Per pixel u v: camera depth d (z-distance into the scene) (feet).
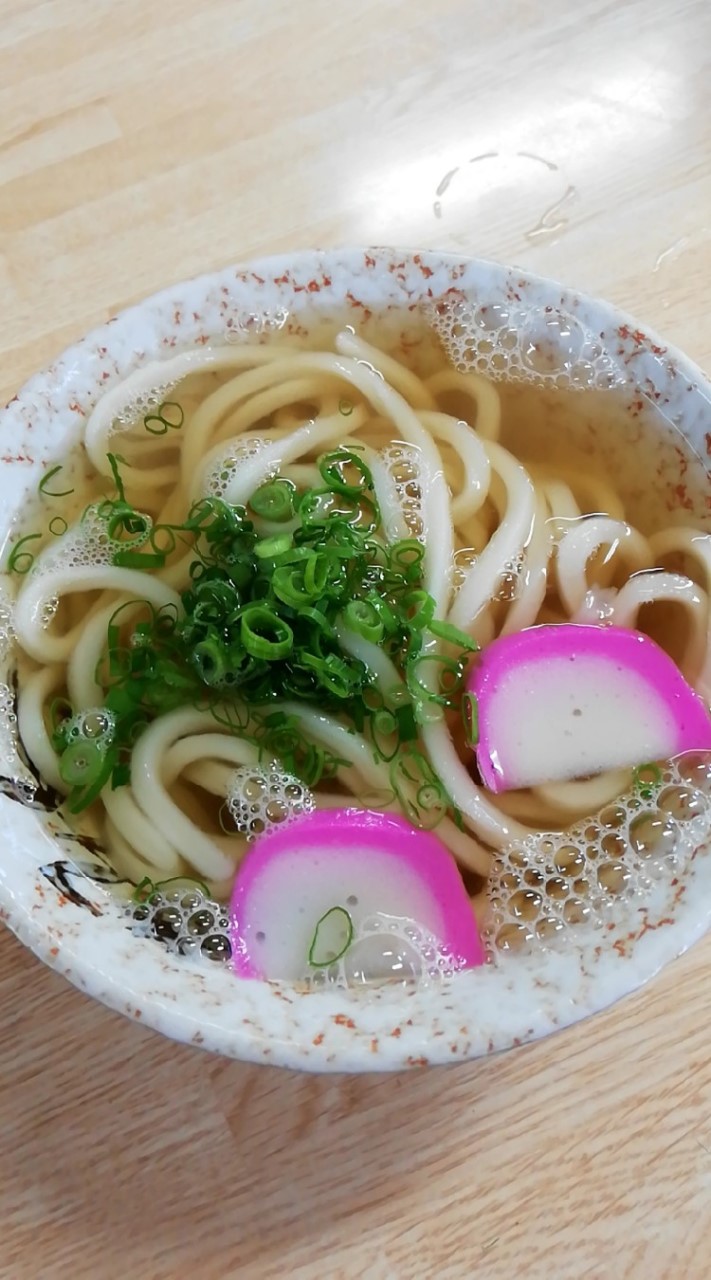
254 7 1.23
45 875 0.73
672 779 0.82
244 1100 0.84
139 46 1.22
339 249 0.90
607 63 1.20
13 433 0.86
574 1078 0.84
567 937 0.74
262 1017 0.67
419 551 0.86
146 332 0.90
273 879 0.79
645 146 1.16
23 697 0.86
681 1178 0.82
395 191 1.15
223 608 0.83
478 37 1.22
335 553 0.82
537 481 0.95
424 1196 0.82
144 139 1.17
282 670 0.83
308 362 0.94
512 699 0.83
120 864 0.82
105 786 0.84
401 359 0.97
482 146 1.17
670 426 0.88
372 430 0.96
